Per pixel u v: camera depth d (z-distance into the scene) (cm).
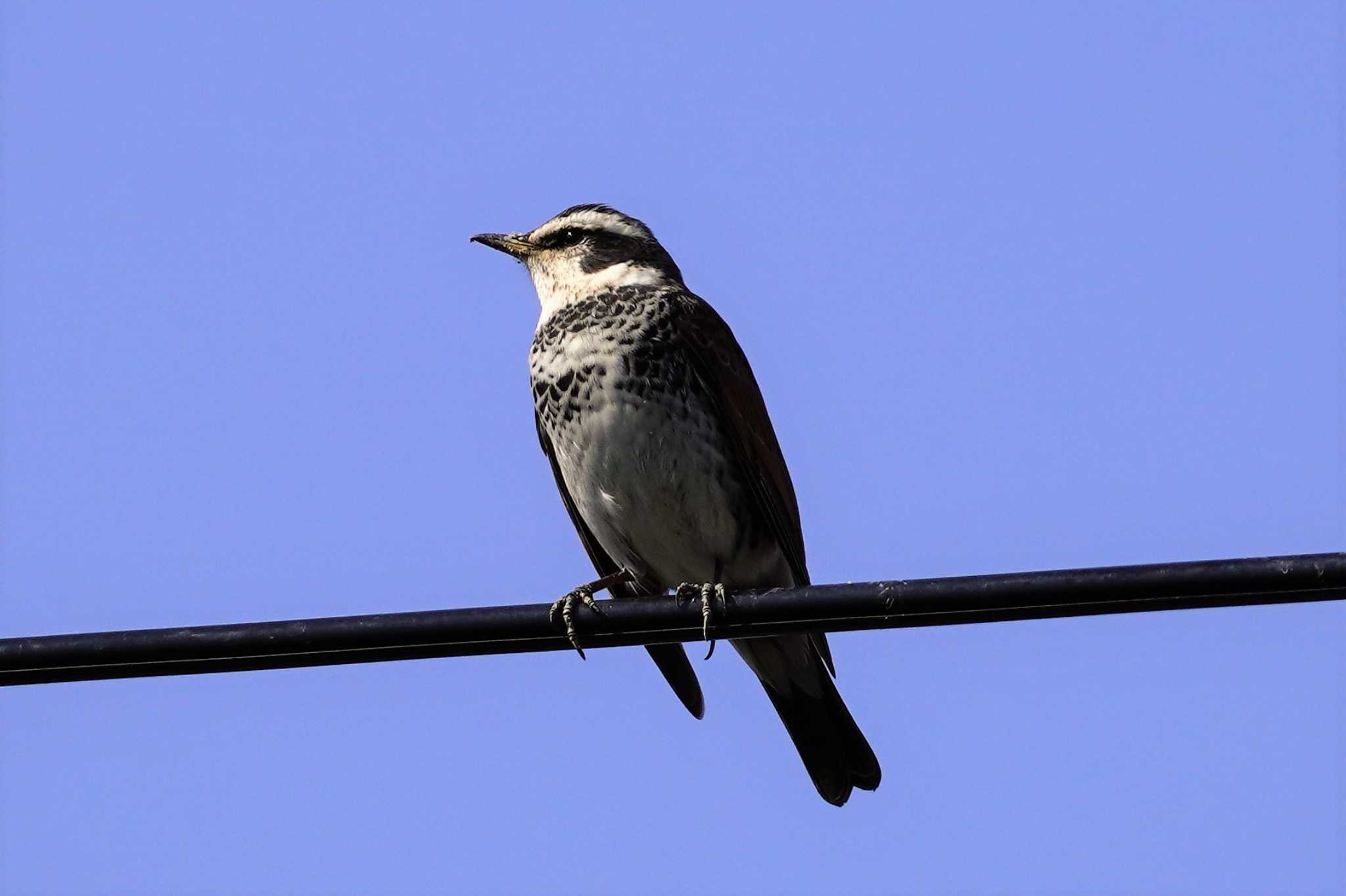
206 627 957
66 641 947
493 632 995
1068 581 926
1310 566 897
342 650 973
